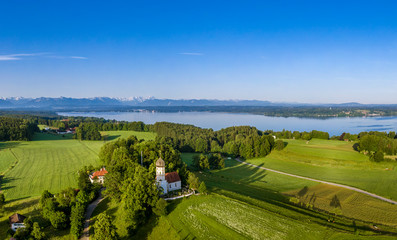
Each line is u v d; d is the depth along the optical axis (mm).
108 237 52781
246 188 91312
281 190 92875
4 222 69875
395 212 70750
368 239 51688
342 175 111188
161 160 71750
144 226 60531
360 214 69375
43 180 105188
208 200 68125
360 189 91875
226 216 61219
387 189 90875
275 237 53312
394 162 118938
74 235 61281
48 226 66938
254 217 60438
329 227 56750
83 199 75000
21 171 117500
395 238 52219
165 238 56094
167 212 62969
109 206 75438
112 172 80312
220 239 53688
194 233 56094
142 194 62125
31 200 84500
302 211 68625
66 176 110562
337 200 80625
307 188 94562
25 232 62344
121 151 94312
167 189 72938
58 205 71938
